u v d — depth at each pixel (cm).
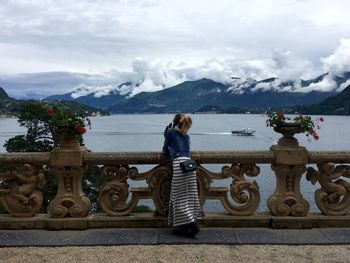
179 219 525
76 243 510
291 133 569
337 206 571
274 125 579
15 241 520
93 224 570
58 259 463
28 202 574
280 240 513
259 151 572
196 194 540
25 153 574
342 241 507
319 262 446
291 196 571
